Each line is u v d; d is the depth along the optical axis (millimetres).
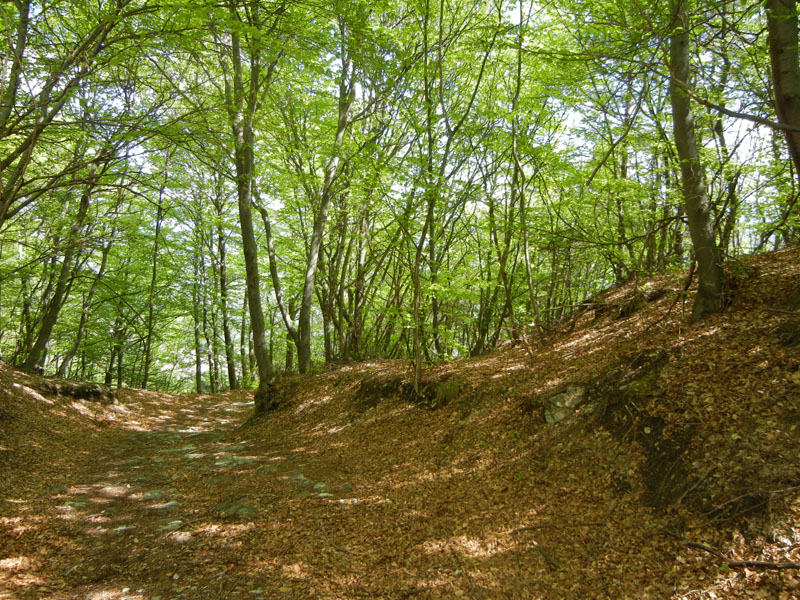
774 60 4543
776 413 5164
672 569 4238
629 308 10367
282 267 18906
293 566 5090
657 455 5613
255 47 7871
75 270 16078
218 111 8672
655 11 6098
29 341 16062
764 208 10984
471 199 12867
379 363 13836
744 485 4598
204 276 23781
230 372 23969
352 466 8336
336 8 8641
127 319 21578
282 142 14625
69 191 12492
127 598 4535
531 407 7934
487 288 14305
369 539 5613
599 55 6129
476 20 12055
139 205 18250
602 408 6883
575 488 5922
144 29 7344
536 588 4445
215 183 20594
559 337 11555
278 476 8102
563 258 13773
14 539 5652
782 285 7316
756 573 3857
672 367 6738
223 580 4852
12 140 9375
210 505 6910
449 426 8758
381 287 19078
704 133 11477
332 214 16375
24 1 7277
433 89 12633
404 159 10656
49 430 10688
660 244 12406
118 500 7238
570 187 12227
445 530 5633
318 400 12508
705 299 7750
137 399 16844
